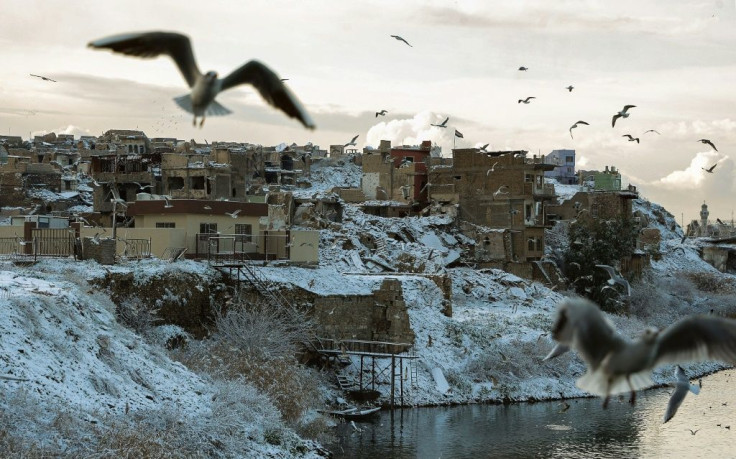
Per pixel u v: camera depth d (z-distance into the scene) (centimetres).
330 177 15638
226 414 4081
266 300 6178
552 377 7231
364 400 6153
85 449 3186
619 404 6700
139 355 4497
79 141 17300
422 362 6838
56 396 3528
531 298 9819
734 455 5159
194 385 4494
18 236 6956
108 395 3850
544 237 11475
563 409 5509
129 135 17338
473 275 10144
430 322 7425
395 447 5116
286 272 6700
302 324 6116
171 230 6781
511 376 6988
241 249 7175
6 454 2888
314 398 5659
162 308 5672
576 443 5400
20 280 4866
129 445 3269
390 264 9862
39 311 4141
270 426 4309
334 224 10588
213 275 6144
